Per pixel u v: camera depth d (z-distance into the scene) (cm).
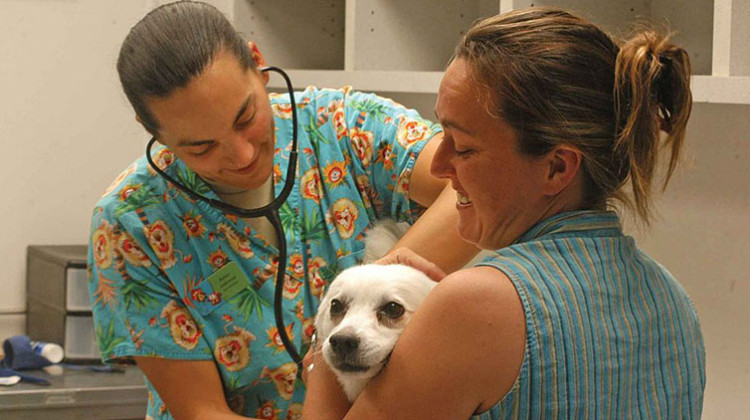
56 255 283
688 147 217
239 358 173
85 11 316
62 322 276
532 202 109
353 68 255
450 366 101
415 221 178
